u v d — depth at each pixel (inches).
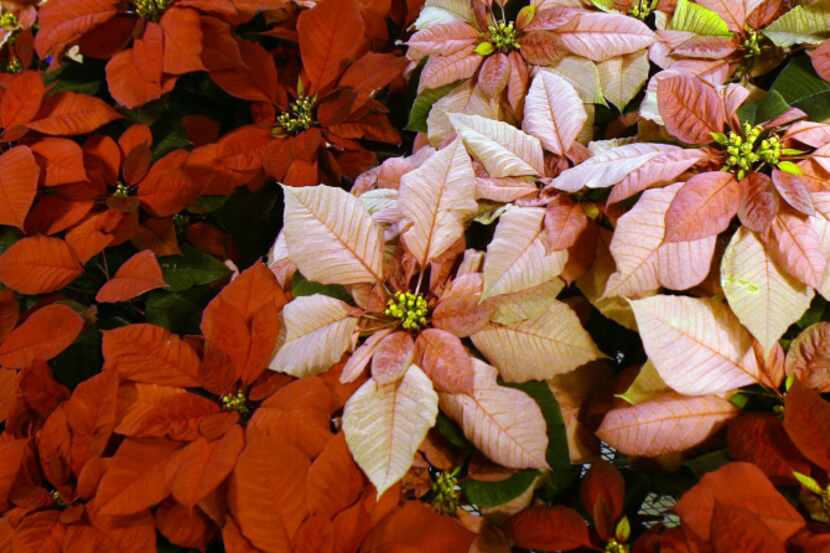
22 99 44.7
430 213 39.9
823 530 36.0
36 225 44.6
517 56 43.3
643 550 38.1
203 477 38.5
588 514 39.9
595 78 42.8
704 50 42.6
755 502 35.9
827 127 38.5
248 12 46.0
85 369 43.8
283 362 39.8
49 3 45.3
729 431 37.8
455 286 39.4
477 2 43.9
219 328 40.1
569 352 39.4
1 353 42.4
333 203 39.4
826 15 41.4
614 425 37.9
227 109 48.8
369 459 37.6
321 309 39.9
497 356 39.6
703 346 37.6
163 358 40.4
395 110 49.1
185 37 44.8
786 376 38.0
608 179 38.3
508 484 39.3
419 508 38.5
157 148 47.3
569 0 44.2
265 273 40.8
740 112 41.2
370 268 39.8
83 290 45.6
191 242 48.3
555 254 39.0
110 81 44.9
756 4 42.8
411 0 49.8
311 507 38.1
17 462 39.4
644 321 37.2
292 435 39.1
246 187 47.7
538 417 38.6
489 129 41.1
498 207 40.6
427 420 37.8
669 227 37.1
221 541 40.2
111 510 38.4
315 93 46.9
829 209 37.3
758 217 36.9
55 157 44.5
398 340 39.1
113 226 44.8
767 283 37.2
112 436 40.5
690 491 36.2
